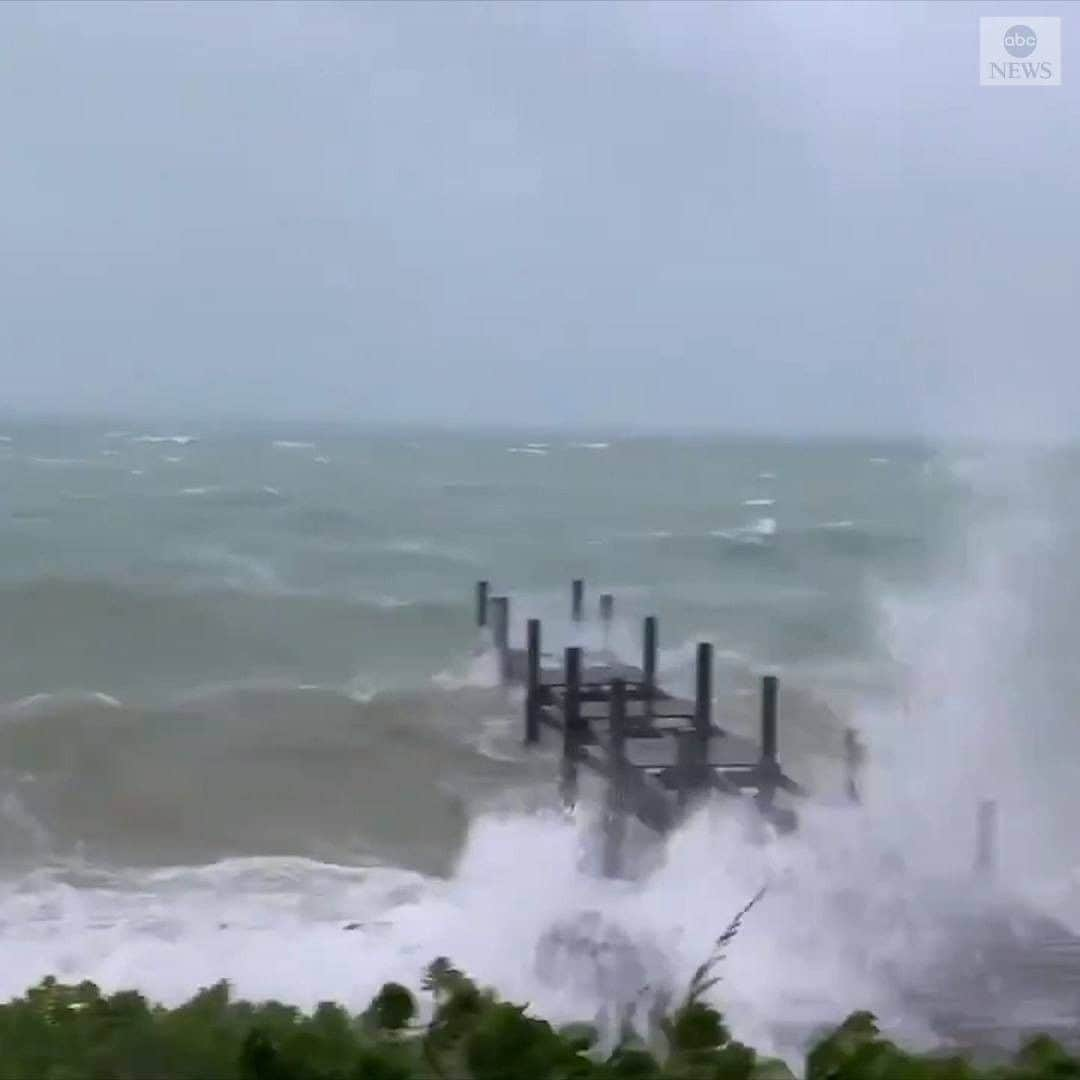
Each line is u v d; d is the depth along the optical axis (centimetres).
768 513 7919
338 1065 1089
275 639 5509
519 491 8856
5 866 3092
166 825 3488
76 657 5100
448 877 3038
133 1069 1101
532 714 3950
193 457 9525
